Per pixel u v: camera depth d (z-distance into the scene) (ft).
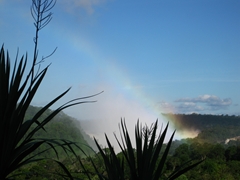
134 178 9.20
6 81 7.68
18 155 7.78
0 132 7.41
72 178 7.91
